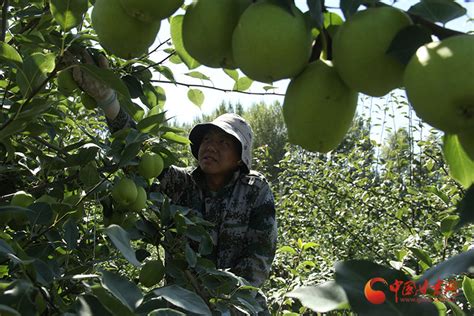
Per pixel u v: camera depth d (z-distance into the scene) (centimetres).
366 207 702
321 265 598
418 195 606
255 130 2073
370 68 82
